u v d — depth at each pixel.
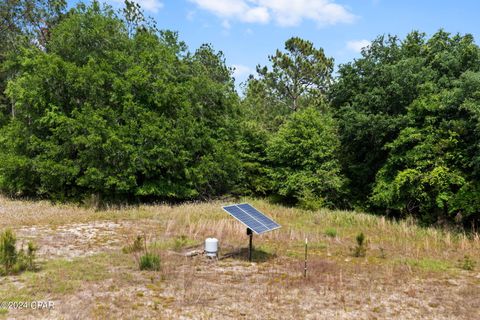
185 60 24.69
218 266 9.58
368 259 10.78
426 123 17.66
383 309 7.11
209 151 22.80
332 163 22.25
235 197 24.75
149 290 7.52
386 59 21.62
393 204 18.70
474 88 15.45
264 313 6.68
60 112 19.05
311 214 18.64
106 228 13.53
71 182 19.53
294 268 9.59
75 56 20.69
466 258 10.35
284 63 32.25
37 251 10.08
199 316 6.41
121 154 18.19
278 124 29.66
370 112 20.19
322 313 6.80
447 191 16.56
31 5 31.30
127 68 20.55
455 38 21.17
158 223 14.80
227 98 25.33
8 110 31.97
